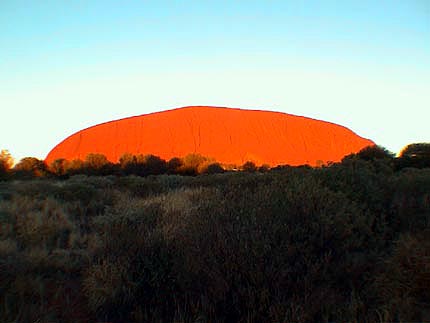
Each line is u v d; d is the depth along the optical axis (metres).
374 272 4.61
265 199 6.06
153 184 15.87
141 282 4.92
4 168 27.77
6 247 6.48
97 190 13.21
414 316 3.72
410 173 9.69
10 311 4.36
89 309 4.75
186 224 5.88
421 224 6.30
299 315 3.75
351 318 3.66
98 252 6.34
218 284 4.24
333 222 5.12
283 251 4.61
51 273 5.98
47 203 10.32
